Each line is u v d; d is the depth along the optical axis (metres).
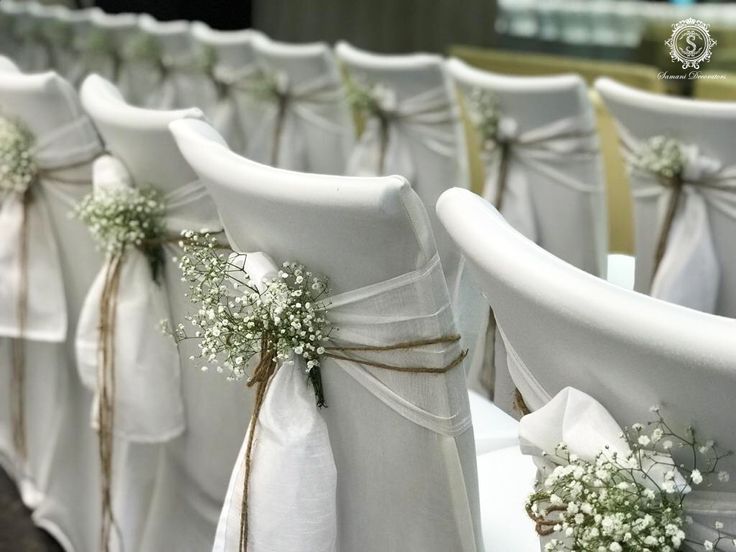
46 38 4.19
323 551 1.12
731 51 3.61
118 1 5.19
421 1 6.20
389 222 0.90
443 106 2.66
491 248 0.82
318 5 6.41
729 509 0.77
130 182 1.57
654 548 0.77
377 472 1.12
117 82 3.86
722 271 1.78
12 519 2.33
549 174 2.18
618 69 3.56
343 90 3.09
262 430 1.11
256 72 3.28
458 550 1.09
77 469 2.10
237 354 1.11
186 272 1.17
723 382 0.68
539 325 0.80
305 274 1.05
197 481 1.68
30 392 2.15
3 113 1.79
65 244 1.90
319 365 1.10
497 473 1.27
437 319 0.98
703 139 1.72
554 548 0.83
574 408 0.82
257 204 1.01
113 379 1.62
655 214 1.86
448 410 1.02
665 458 0.78
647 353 0.71
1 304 1.90
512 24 5.53
